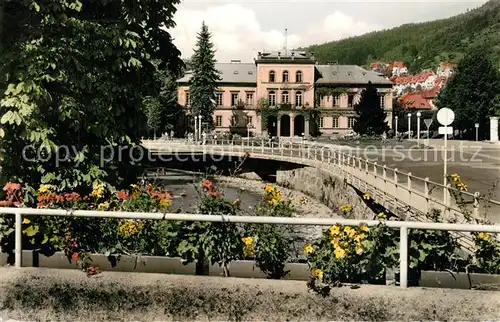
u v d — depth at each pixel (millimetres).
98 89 8375
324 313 4598
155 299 4770
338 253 4645
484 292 4602
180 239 5246
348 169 24812
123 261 5293
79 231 5426
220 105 91875
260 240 5078
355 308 4582
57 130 8445
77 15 8984
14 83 7609
